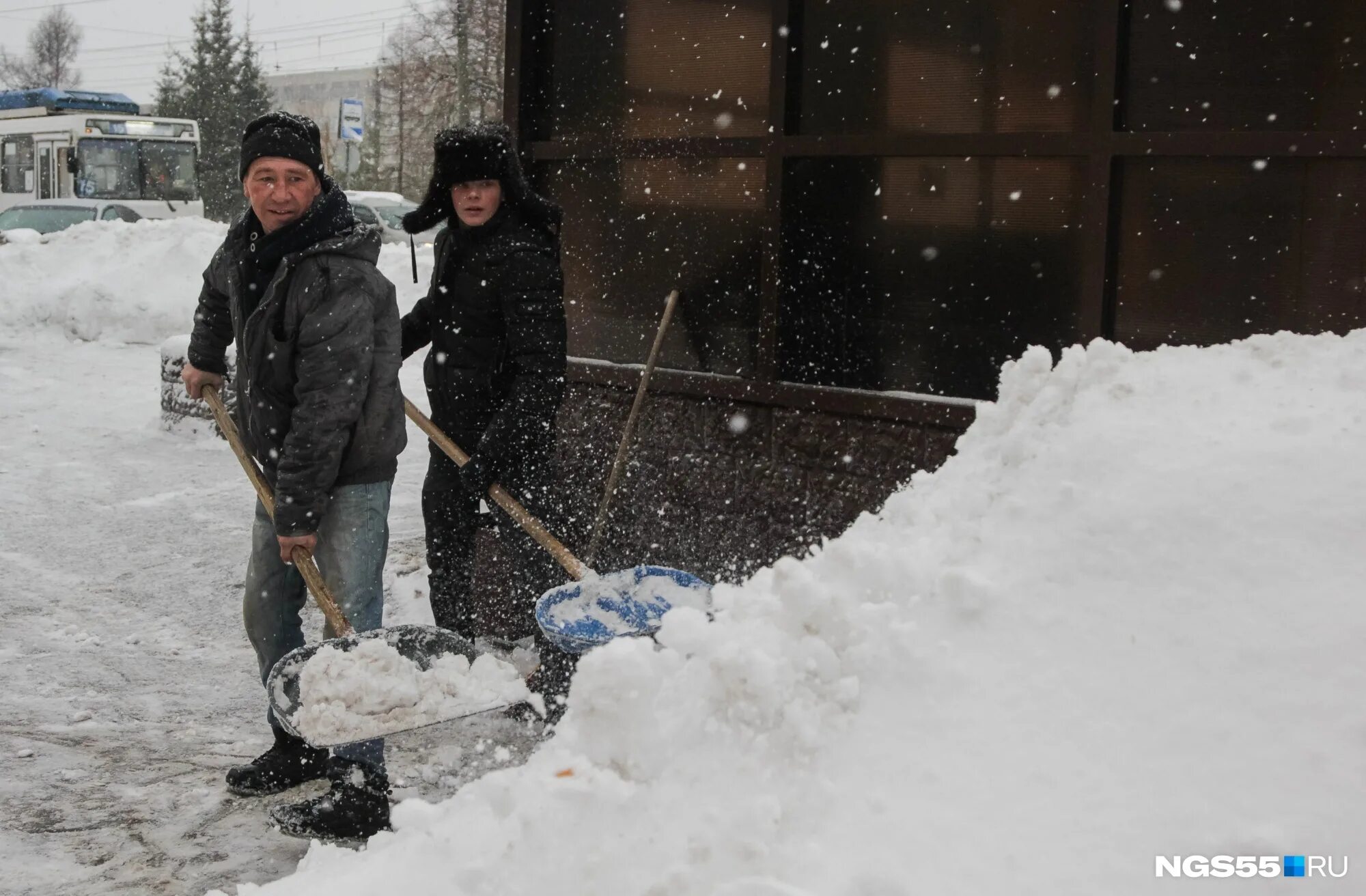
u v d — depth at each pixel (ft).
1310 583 6.20
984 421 9.27
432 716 10.07
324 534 12.00
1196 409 7.86
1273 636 6.01
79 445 29.17
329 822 11.03
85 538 21.75
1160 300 12.81
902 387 14.83
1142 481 7.16
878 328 14.96
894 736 6.21
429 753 13.24
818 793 6.02
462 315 14.30
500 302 14.03
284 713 10.25
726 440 16.03
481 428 14.57
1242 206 12.24
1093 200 12.98
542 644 14.32
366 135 189.06
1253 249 12.19
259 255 11.58
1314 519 6.51
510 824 6.36
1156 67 12.67
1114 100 12.76
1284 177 11.98
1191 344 12.63
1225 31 12.20
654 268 17.34
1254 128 12.10
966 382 14.32
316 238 11.53
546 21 18.49
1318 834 5.17
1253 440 7.25
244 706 14.78
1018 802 5.72
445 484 14.79
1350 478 6.69
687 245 16.92
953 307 14.35
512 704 10.36
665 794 6.25
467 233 14.06
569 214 18.35
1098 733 5.90
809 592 6.78
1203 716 5.81
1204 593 6.36
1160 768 5.66
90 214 71.31
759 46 15.97
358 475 11.93
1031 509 7.33
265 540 12.23
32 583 19.26
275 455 12.13
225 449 28.84
